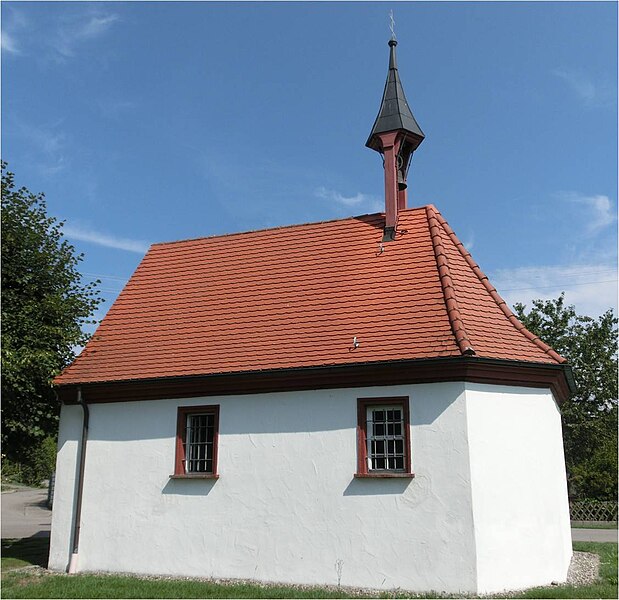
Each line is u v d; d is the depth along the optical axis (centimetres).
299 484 1206
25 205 1589
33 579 1230
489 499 1120
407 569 1102
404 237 1474
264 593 1069
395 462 1173
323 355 1245
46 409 1539
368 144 1623
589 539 2016
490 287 1356
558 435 1405
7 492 4866
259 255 1619
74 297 1608
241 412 1284
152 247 1783
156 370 1362
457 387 1147
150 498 1310
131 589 1102
